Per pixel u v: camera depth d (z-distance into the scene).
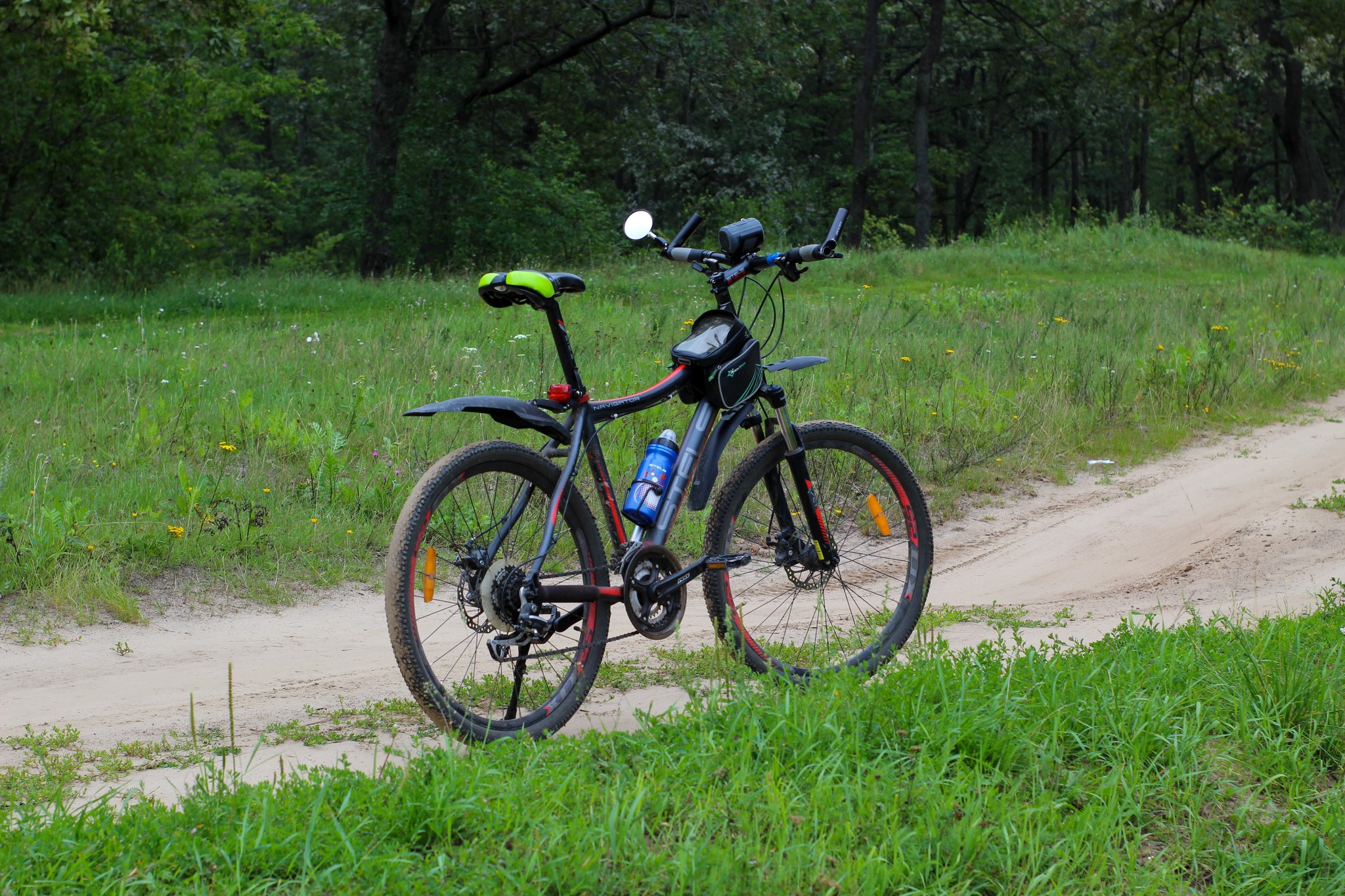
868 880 2.48
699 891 2.47
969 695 3.47
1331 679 3.65
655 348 11.14
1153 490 8.00
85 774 3.37
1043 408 9.55
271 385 8.82
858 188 38.38
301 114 40.78
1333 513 7.12
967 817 2.76
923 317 14.58
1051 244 25.64
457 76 26.52
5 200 21.41
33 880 2.40
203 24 18.59
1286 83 36.81
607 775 3.05
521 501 3.57
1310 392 11.48
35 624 4.79
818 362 4.23
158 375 9.14
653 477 3.77
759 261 4.01
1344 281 21.36
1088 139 51.41
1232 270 24.17
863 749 3.18
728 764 3.05
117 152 22.38
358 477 6.78
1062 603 5.65
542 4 25.97
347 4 27.88
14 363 9.49
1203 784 3.08
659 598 3.71
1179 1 31.33
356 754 3.53
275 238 39.09
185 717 3.90
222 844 2.56
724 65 27.03
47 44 18.05
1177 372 10.71
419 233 25.83
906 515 4.42
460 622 4.98
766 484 4.19
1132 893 2.62
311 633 4.93
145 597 5.19
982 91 47.47
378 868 2.50
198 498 6.11
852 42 41.69
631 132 30.52
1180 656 3.91
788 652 4.29
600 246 27.23
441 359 9.86
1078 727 3.40
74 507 5.69
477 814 2.72
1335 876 2.71
